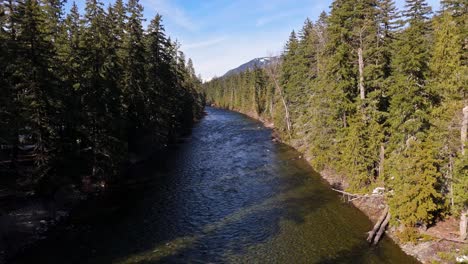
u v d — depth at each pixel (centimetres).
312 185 2989
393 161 2020
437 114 1869
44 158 2455
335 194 2725
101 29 3225
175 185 3066
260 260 1764
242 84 11669
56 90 2461
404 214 1838
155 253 1858
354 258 1742
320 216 2298
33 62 2333
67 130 2798
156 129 4412
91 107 2797
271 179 3206
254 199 2675
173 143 5156
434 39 2377
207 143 5188
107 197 2766
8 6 2331
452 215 1894
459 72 1697
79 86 2792
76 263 1759
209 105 15888
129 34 3925
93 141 2842
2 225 2006
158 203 2627
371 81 2509
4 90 2094
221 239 2012
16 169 2552
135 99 3816
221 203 2606
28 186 2450
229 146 4928
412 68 1986
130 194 2838
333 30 2684
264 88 9269
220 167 3691
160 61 4669
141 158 3997
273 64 6369
